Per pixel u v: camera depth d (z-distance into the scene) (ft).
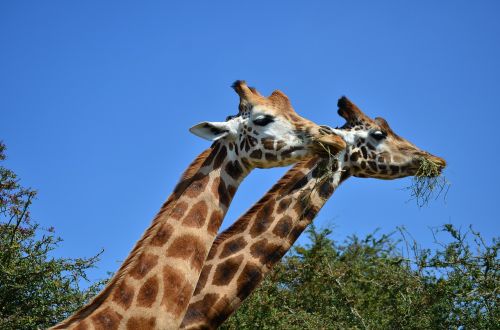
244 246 38.32
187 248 33.04
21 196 45.09
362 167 45.55
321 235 49.67
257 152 36.09
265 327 43.19
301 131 36.19
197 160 35.47
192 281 32.76
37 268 40.57
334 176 42.78
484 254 40.47
